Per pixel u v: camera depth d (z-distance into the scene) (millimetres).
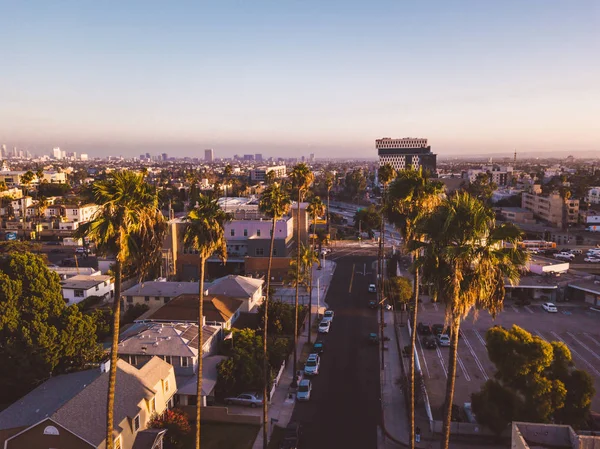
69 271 83562
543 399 32125
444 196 33625
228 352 48688
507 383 34344
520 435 24922
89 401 32344
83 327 43156
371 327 63375
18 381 39844
